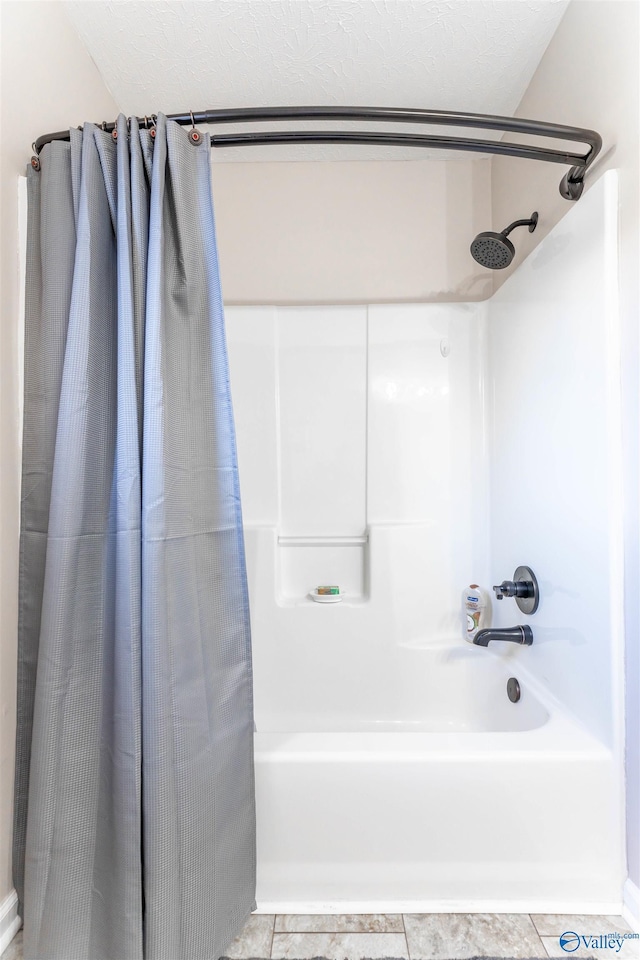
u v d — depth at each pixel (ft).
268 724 6.31
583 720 4.09
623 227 3.68
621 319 3.71
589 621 4.00
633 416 3.59
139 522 3.27
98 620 3.38
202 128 6.03
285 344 6.70
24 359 3.63
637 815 3.56
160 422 3.29
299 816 3.71
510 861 3.71
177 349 3.57
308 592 6.75
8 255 3.53
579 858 3.71
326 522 6.71
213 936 3.28
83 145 3.48
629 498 3.65
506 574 5.88
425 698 6.28
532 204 5.46
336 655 6.40
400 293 6.88
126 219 3.40
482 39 4.81
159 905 3.06
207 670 3.55
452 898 3.74
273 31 4.65
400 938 3.52
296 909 3.71
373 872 3.71
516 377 5.54
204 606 3.61
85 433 3.31
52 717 3.14
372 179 6.91
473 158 6.85
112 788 3.19
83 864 3.24
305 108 3.67
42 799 3.12
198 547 3.61
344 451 6.69
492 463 6.33
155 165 3.42
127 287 3.35
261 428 6.66
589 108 4.16
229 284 6.92
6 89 3.54
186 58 4.96
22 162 3.71
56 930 3.15
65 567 3.19
